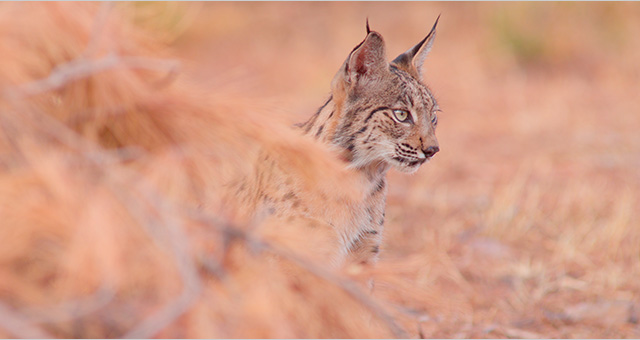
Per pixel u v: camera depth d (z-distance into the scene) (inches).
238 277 172.1
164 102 189.2
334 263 306.7
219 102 195.3
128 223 160.4
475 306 403.2
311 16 1290.6
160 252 161.5
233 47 1123.9
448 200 583.5
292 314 180.2
